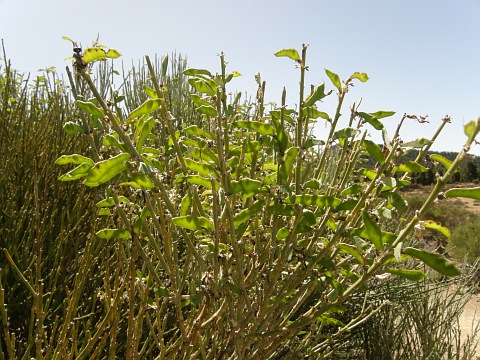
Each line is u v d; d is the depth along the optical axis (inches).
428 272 135.4
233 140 56.2
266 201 40.0
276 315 41.5
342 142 42.8
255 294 45.8
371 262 40.5
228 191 35.3
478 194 26.9
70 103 124.2
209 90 41.4
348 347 104.0
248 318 38.7
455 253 264.5
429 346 107.2
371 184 34.7
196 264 45.1
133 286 38.7
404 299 107.9
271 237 41.4
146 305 39.9
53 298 71.1
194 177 37.4
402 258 30.2
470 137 26.0
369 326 103.9
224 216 40.0
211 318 39.1
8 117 113.0
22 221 77.9
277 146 39.3
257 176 48.3
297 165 39.9
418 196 378.3
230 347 40.8
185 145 46.8
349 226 41.5
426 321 112.3
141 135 34.9
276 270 39.3
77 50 31.3
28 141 100.0
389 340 105.1
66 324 42.6
